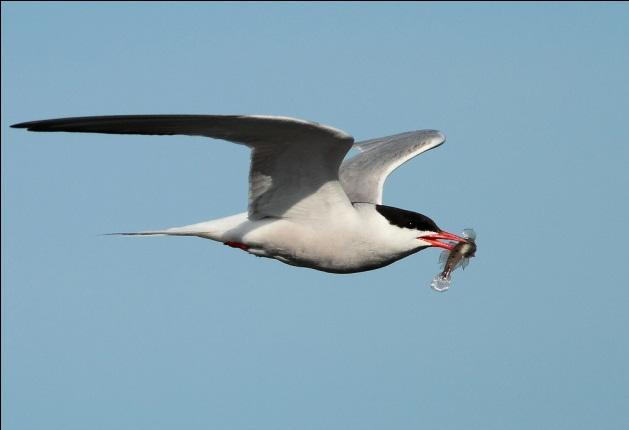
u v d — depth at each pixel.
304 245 13.50
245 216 13.66
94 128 10.84
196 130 11.52
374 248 13.70
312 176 12.96
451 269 14.05
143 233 13.66
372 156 16.34
